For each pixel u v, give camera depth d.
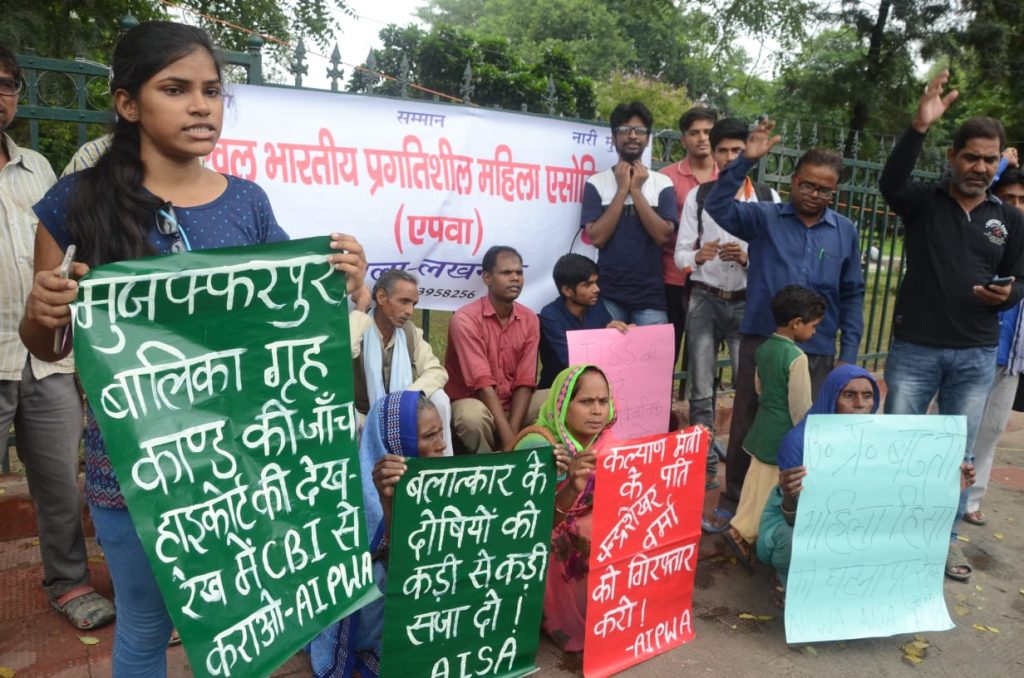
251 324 1.98
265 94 3.85
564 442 3.28
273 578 2.04
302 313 2.05
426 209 4.31
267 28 11.12
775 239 4.14
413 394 2.90
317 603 2.13
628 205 4.66
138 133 1.95
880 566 3.33
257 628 2.00
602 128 4.80
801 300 3.85
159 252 1.93
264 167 3.90
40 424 2.92
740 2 18.91
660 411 4.38
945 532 3.42
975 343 3.95
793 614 3.21
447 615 2.75
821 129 17.97
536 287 4.79
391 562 2.59
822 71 18.03
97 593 3.22
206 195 2.03
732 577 3.85
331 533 2.16
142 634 2.06
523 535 2.84
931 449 3.33
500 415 4.10
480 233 4.50
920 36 16.92
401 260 4.32
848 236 4.18
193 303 1.89
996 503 5.00
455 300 4.54
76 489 3.06
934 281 3.95
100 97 5.19
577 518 3.14
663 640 3.21
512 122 4.50
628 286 4.70
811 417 3.17
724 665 3.12
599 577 2.95
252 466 2.01
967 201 3.91
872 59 17.45
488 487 2.72
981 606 3.72
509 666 2.94
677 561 3.20
